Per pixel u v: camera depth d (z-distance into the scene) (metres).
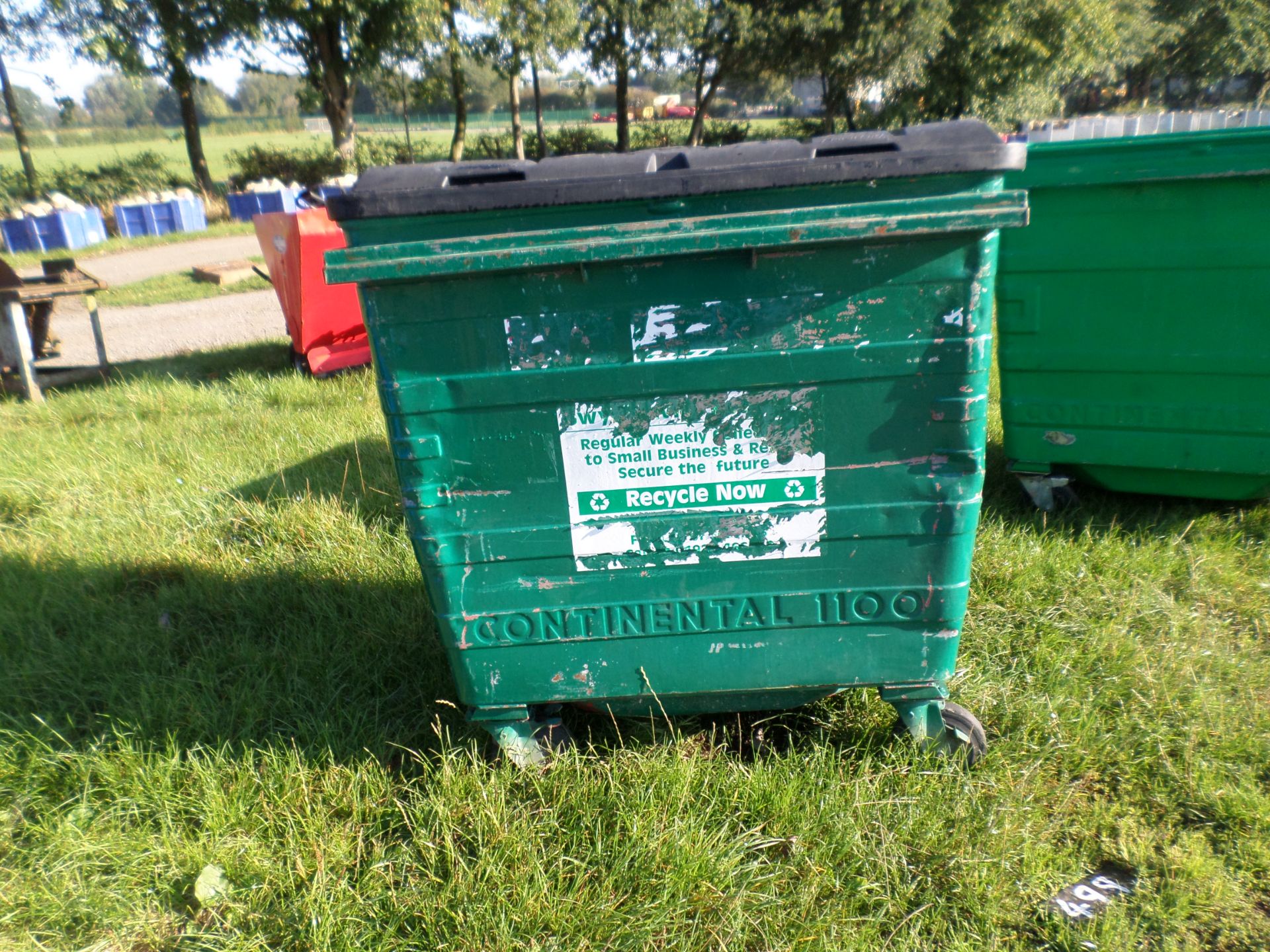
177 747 2.94
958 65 29.81
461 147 33.81
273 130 99.44
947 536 2.38
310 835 2.57
